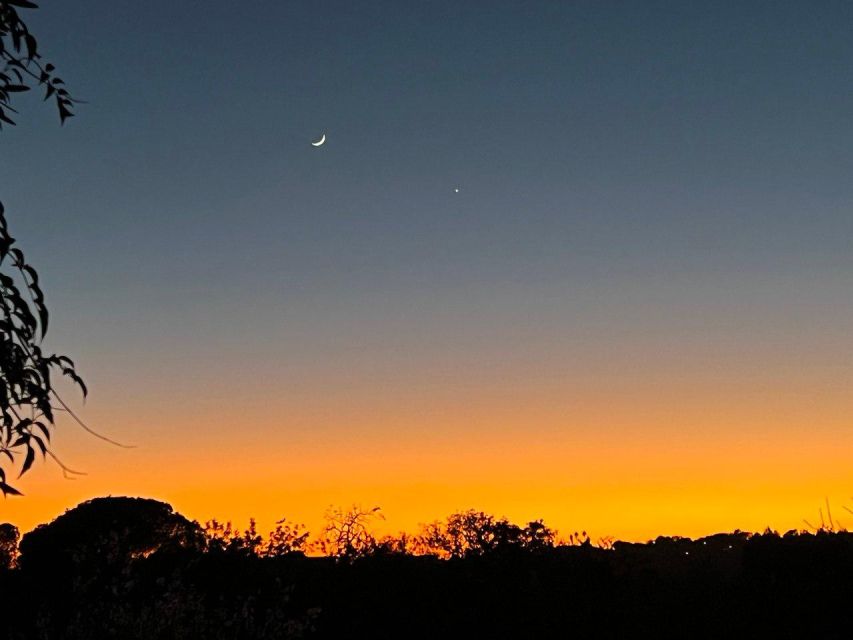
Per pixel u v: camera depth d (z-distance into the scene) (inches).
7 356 229.0
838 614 1103.0
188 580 928.9
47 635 657.6
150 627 665.0
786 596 1138.7
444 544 1283.2
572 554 1270.9
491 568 1200.2
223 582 991.6
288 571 1129.4
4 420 227.5
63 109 257.9
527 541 1288.1
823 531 1250.6
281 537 1127.6
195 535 1052.5
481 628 1101.7
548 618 1125.1
